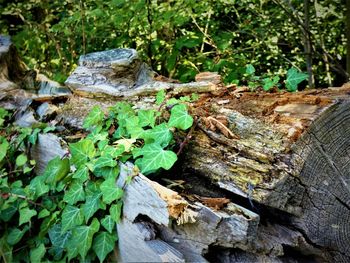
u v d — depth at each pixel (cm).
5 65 288
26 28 431
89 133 220
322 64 494
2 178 215
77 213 179
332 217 171
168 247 151
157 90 228
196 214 148
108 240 170
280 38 493
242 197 166
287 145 158
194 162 175
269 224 168
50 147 219
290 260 172
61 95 264
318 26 471
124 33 391
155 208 152
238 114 182
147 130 181
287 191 156
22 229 202
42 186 197
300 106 177
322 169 165
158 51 394
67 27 396
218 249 159
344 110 168
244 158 164
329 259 178
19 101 268
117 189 165
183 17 360
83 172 180
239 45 498
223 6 457
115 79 246
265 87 219
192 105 200
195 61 400
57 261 183
